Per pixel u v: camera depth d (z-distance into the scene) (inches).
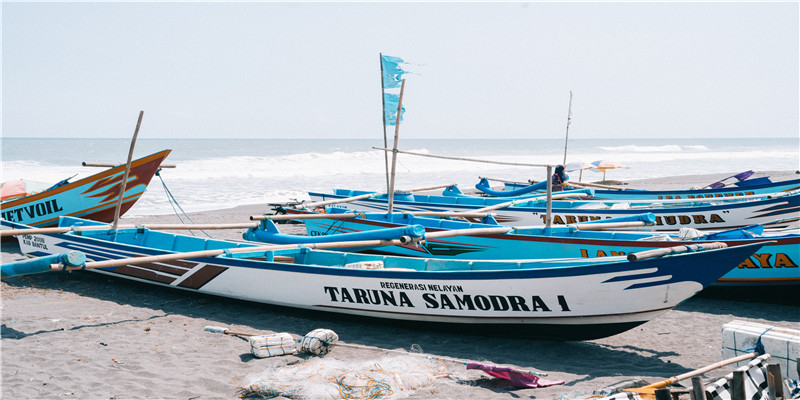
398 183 1290.6
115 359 266.8
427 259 339.0
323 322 331.9
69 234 411.8
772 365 198.4
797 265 352.2
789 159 2468.0
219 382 239.9
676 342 299.6
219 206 874.1
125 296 380.5
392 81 418.0
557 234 411.2
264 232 432.1
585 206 593.6
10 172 1422.2
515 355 280.2
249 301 354.3
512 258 416.5
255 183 1239.5
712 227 542.3
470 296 289.1
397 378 238.1
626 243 364.2
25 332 304.2
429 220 473.1
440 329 311.0
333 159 2084.2
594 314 271.3
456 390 233.5
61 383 238.8
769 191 723.4
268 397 224.8
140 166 550.3
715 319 342.6
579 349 289.4
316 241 393.7
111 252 396.8
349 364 257.3
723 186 768.3
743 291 380.2
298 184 1237.1
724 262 248.7
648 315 266.8
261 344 269.9
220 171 1465.3
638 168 1849.2
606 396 196.1
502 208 586.9
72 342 289.7
